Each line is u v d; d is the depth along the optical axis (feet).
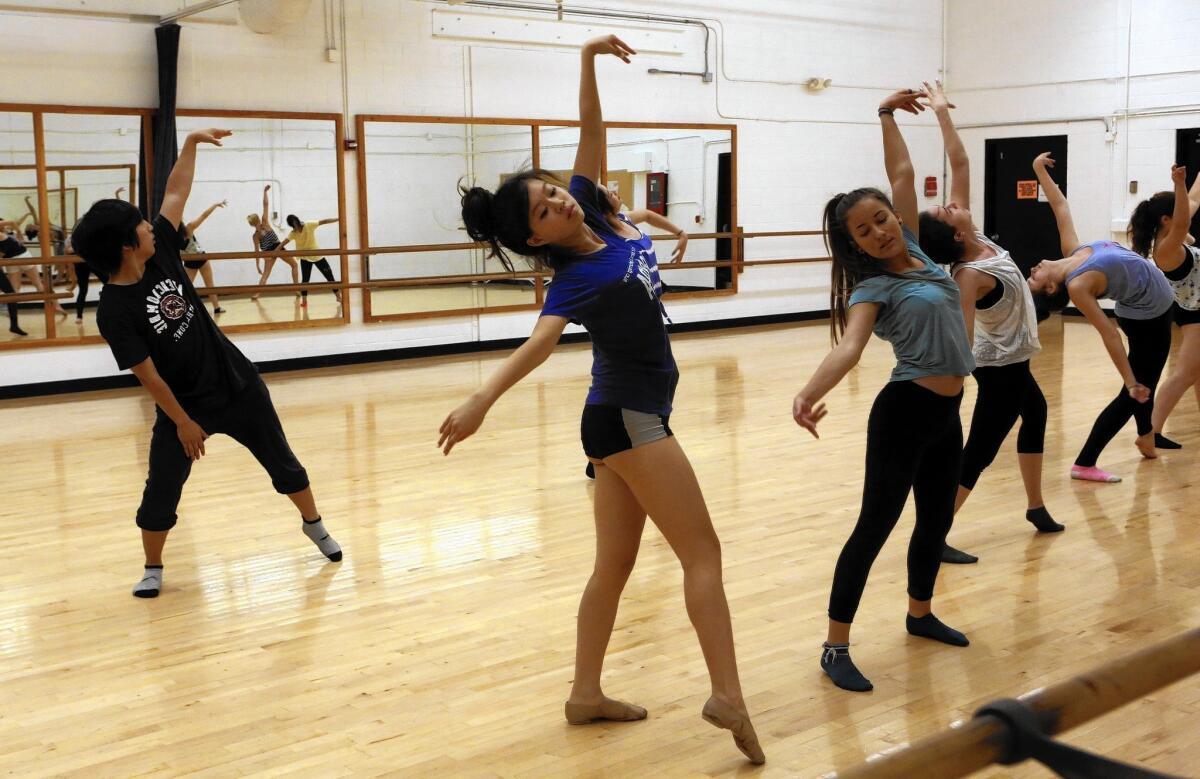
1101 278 14.34
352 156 32.55
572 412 23.22
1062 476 16.55
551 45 35.65
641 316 7.45
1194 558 12.28
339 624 11.02
